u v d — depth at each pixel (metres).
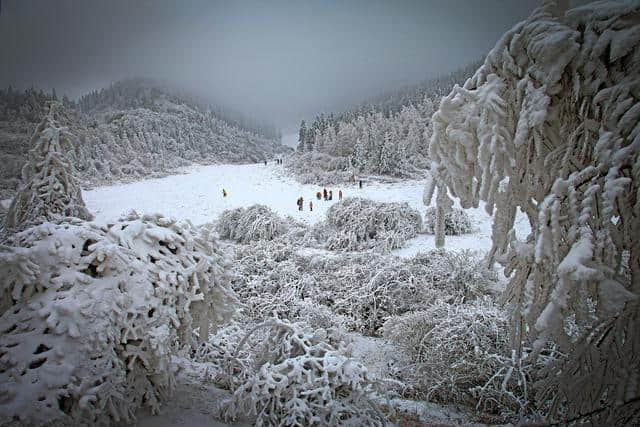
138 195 30.20
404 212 16.97
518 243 3.68
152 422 3.89
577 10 3.25
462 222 17.05
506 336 5.71
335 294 9.81
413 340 6.74
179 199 28.95
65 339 3.20
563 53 3.13
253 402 3.92
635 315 3.19
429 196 3.80
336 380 4.11
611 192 2.92
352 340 7.72
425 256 10.92
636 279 3.16
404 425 4.65
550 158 3.48
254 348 5.66
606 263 2.99
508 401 5.32
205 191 32.62
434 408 5.51
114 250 3.67
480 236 16.61
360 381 4.21
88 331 3.26
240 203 27.69
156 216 4.55
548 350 5.62
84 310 3.29
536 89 3.33
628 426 3.29
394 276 9.41
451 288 9.34
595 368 3.49
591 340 3.45
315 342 4.69
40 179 6.88
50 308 3.24
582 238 2.98
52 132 6.99
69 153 7.47
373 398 4.11
